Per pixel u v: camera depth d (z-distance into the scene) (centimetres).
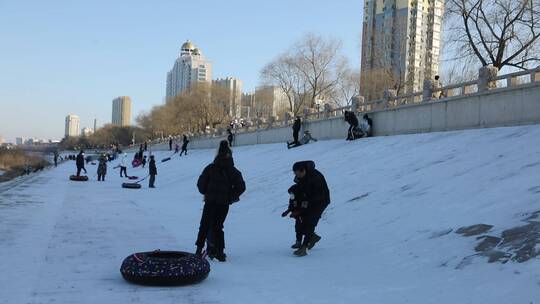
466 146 1486
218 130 5950
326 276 706
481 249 682
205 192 805
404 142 1956
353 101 2797
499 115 1703
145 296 599
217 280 687
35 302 562
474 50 3266
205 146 6253
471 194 973
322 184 860
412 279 652
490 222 776
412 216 970
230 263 802
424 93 2164
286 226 1191
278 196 1617
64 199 1828
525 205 791
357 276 695
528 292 519
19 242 924
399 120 2328
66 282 653
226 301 586
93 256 827
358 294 604
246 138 4703
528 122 1574
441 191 1076
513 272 579
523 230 687
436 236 806
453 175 1181
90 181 3189
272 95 7862
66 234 1038
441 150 1551
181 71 16900
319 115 3338
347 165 1864
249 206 1590
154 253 707
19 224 1150
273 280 689
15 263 756
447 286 595
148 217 1390
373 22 5684
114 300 579
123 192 2303
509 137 1410
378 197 1223
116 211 1513
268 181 2003
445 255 711
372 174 1537
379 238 905
